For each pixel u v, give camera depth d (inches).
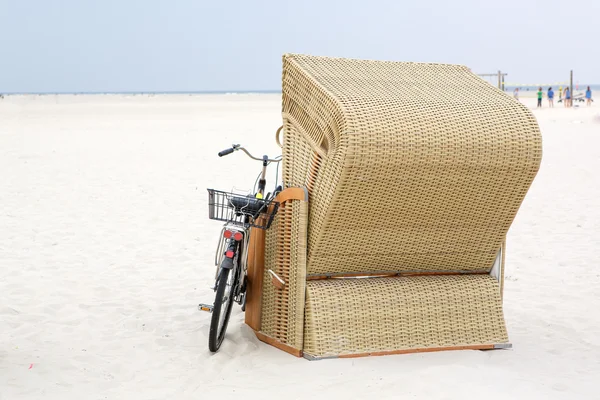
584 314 231.9
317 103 181.6
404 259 193.2
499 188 184.4
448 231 190.7
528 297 252.8
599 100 2610.7
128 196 465.7
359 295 185.8
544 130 976.9
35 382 167.8
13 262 293.6
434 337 190.2
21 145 783.7
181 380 170.1
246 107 2032.5
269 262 196.1
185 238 348.2
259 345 195.5
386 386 161.8
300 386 163.5
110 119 1370.6
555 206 429.7
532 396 157.3
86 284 263.9
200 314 228.7
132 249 323.3
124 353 190.5
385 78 195.3
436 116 176.7
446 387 160.7
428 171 174.4
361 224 180.5
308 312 182.7
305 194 182.4
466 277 199.5
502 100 189.8
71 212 408.2
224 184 520.7
